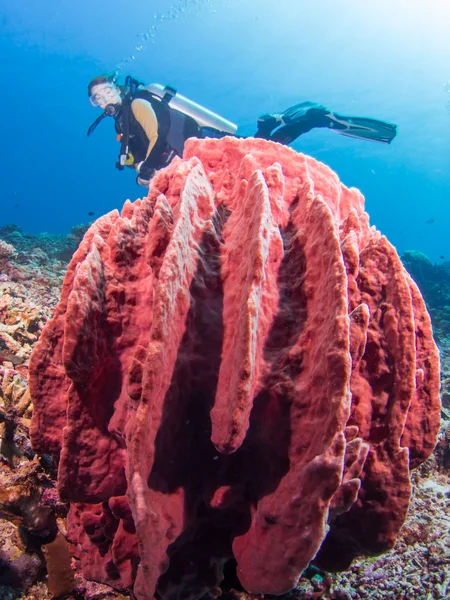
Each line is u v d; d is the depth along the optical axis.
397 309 2.02
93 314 1.87
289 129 9.24
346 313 1.54
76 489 1.97
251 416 1.78
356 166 66.69
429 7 41.56
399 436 1.97
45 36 53.00
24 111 83.12
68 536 2.35
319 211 1.87
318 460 1.44
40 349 2.13
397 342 1.98
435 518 3.45
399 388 1.96
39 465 2.47
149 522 1.55
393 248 2.14
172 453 1.81
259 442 1.84
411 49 46.16
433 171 68.56
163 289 1.52
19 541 2.42
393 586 2.78
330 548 2.29
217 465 1.94
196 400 1.86
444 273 17.00
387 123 9.60
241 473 1.92
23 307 4.93
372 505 2.04
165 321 1.53
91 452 1.96
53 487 2.48
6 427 2.62
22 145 90.75
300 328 1.85
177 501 1.84
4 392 2.85
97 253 2.00
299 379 1.77
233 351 1.68
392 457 1.99
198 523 2.01
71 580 2.42
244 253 1.80
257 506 1.84
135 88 7.54
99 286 1.95
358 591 2.72
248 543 1.84
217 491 1.91
